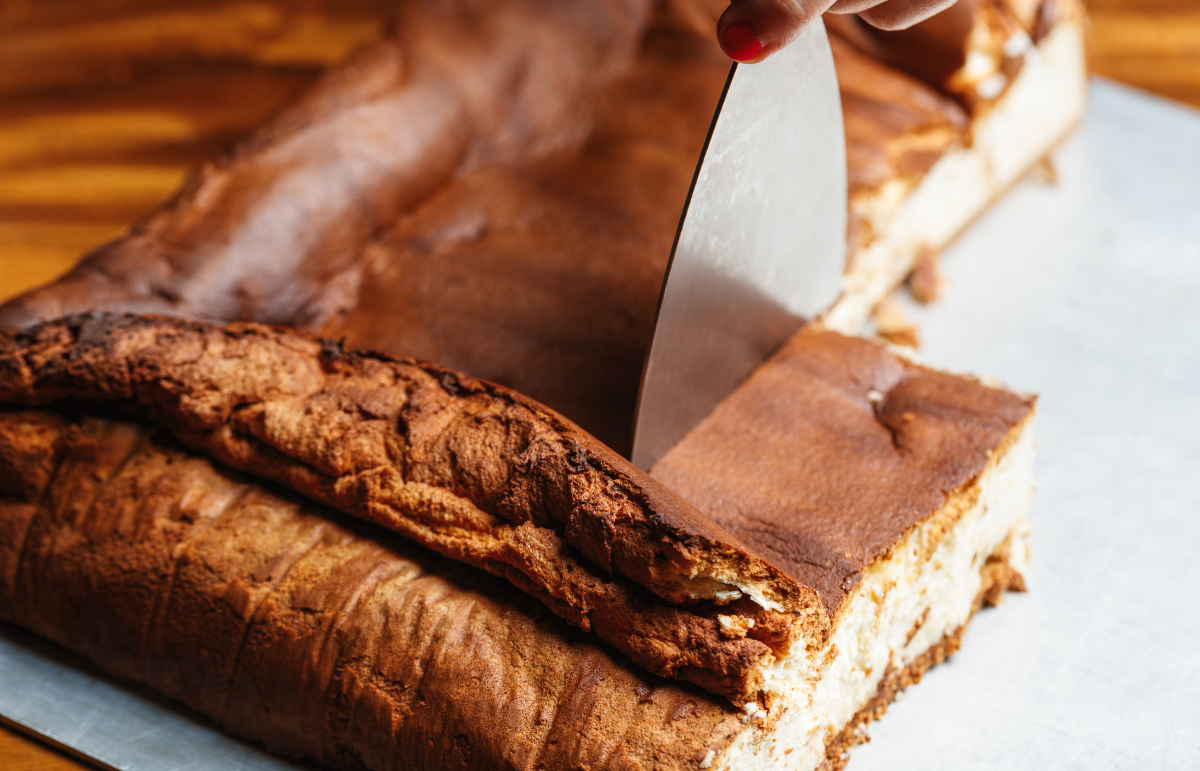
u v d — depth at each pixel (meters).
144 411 0.60
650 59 0.75
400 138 0.70
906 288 0.75
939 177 0.74
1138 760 0.58
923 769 0.58
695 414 0.61
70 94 0.88
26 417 0.61
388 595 0.56
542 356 0.64
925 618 0.60
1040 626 0.62
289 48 0.92
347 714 0.56
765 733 0.54
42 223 0.80
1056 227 0.79
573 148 0.73
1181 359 0.72
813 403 0.62
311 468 0.58
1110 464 0.67
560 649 0.54
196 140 0.85
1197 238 0.77
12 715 0.60
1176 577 0.63
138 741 0.59
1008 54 0.74
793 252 0.63
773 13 0.53
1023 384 0.71
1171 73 0.89
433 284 0.67
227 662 0.58
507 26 0.74
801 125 0.61
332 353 0.59
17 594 0.61
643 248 0.67
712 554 0.53
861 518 0.58
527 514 0.55
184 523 0.59
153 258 0.65
